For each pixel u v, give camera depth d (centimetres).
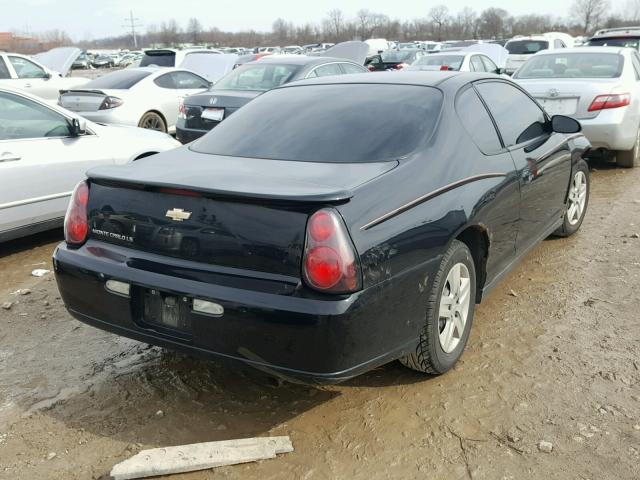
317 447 278
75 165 561
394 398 313
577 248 523
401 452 273
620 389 314
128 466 258
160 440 286
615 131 745
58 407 312
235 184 270
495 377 329
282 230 255
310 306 249
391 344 280
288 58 923
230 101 802
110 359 361
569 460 264
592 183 758
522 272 475
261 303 254
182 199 277
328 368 255
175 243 278
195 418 302
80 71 4700
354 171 291
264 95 407
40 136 548
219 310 263
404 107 343
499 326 387
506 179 364
